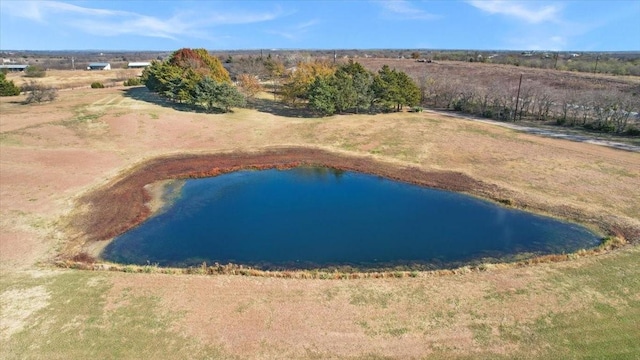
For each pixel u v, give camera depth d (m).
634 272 18.81
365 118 53.59
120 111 49.75
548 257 20.78
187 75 56.22
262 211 28.53
